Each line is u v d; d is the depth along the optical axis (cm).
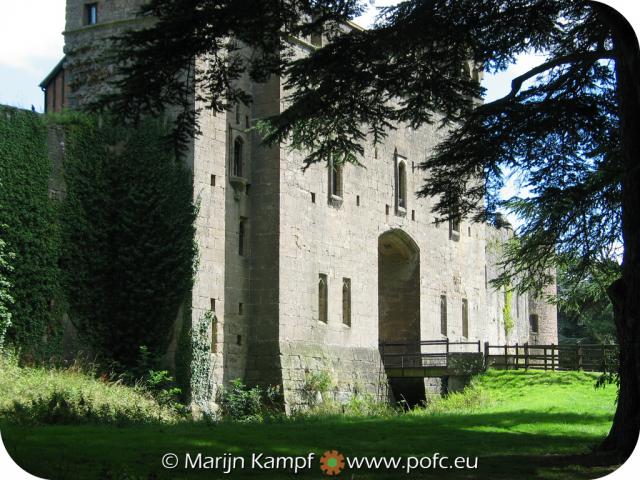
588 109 1973
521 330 6075
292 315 3675
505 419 2459
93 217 3134
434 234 4788
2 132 2911
